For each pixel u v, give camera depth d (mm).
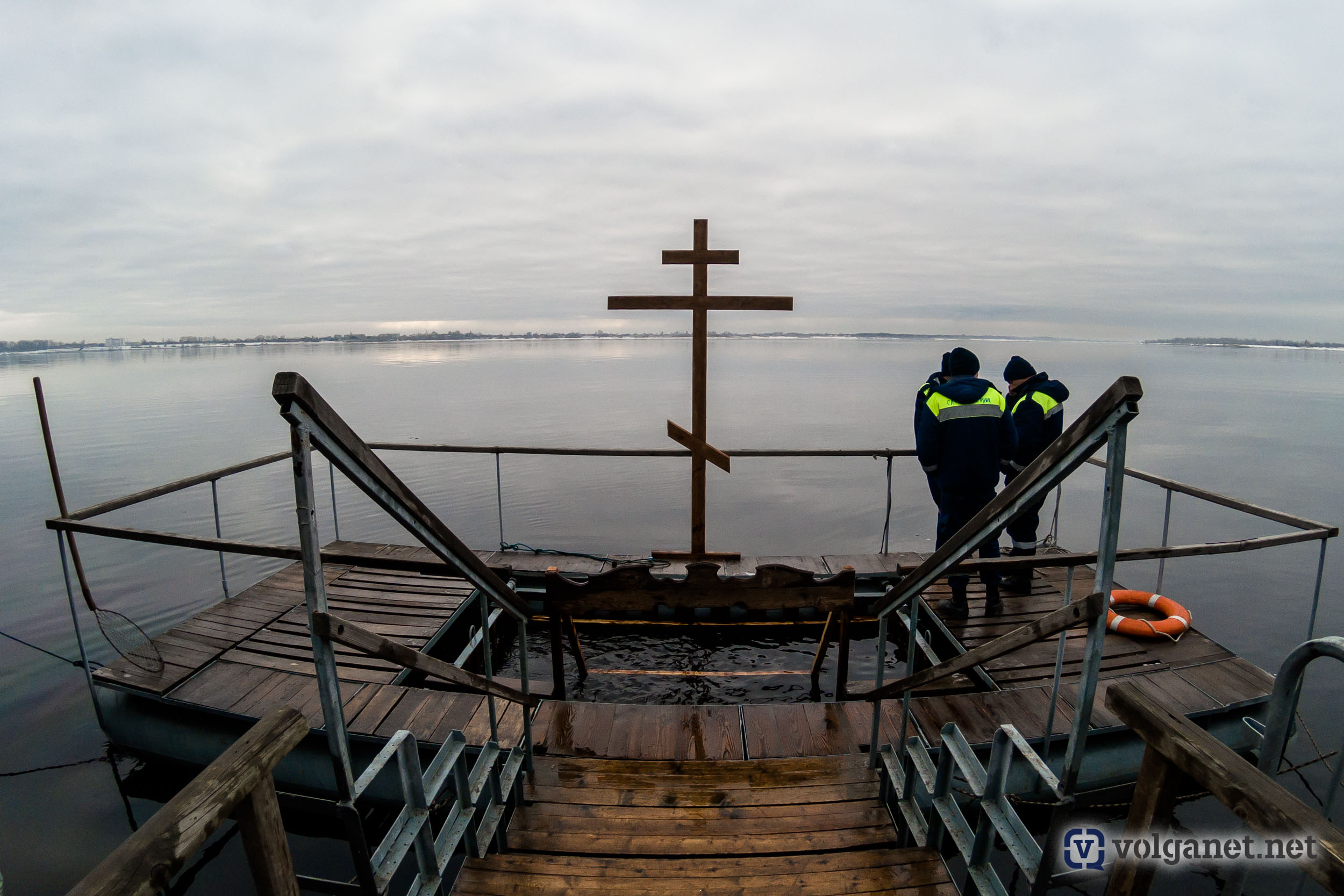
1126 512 14820
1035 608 5355
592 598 4430
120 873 1065
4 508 13977
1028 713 3912
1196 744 1334
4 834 4160
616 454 6270
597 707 4074
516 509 15109
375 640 1724
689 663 5406
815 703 4543
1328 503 15070
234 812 1418
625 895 2508
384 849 1948
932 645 5367
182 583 9523
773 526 13844
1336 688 6242
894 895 2490
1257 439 24625
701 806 3166
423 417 31156
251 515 13781
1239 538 12734
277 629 4957
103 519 13258
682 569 6062
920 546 12523
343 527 13195
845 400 39844
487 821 2773
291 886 1499
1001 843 3883
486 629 2648
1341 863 1076
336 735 1650
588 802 3195
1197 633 4859
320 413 1492
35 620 8031
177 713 4152
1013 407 5703
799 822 3033
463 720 3924
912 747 2736
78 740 5129
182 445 22797
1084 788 3828
